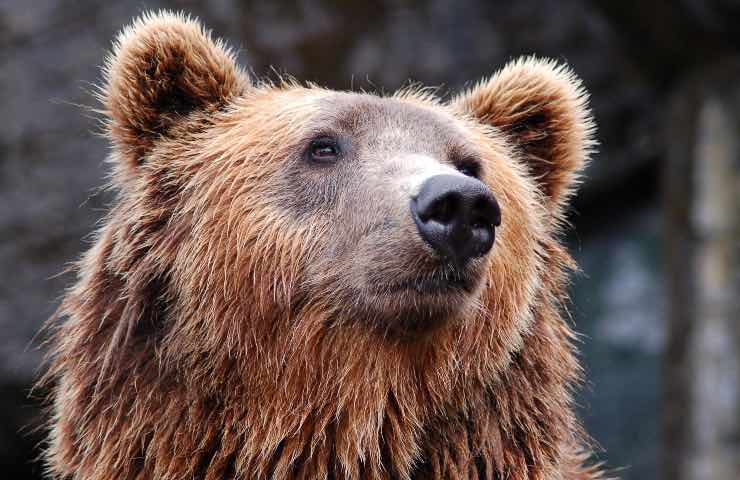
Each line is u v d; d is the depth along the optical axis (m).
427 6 21.52
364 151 8.92
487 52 21.80
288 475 8.73
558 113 10.28
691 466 20.08
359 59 21.19
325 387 8.66
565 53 22.20
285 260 8.74
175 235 9.02
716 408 19.91
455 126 9.45
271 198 8.94
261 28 20.67
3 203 20.44
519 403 9.23
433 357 8.74
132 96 9.27
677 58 20.70
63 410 9.30
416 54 21.48
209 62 9.59
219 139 9.33
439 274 8.05
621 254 26.14
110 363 8.88
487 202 7.79
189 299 8.79
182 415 8.70
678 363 20.62
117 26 20.52
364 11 21.25
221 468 8.67
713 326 20.12
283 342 8.73
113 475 8.80
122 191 9.52
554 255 10.02
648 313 25.84
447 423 9.00
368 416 8.70
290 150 9.04
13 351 20.53
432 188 7.90
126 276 9.03
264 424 8.68
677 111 21.20
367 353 8.59
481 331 8.92
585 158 10.45
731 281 20.14
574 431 9.89
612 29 20.84
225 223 8.93
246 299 8.80
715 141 20.47
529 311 9.38
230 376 8.74
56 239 20.62
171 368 8.73
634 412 25.78
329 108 9.19
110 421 8.83
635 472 25.50
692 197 20.67
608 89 22.66
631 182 24.66
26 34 20.44
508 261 9.16
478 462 9.09
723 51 20.14
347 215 8.64
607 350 26.14
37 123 20.45
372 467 8.77
